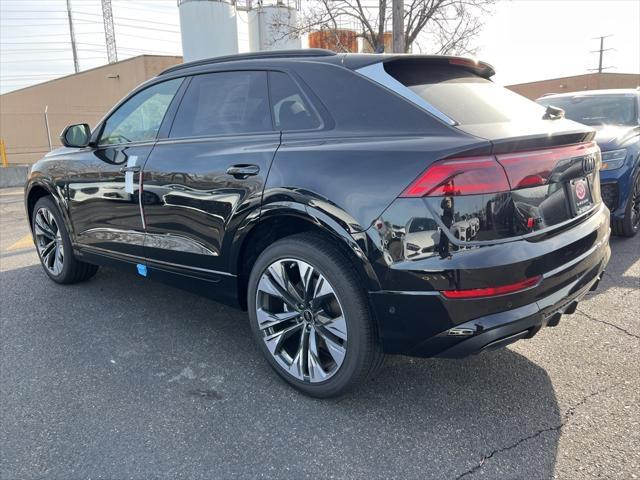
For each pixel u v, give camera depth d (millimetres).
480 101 2617
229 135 3018
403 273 2203
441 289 2156
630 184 5211
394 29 9273
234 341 3393
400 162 2229
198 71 3355
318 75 2756
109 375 2953
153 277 3516
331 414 2545
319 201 2420
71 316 3836
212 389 2791
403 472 2137
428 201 2137
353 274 2418
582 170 2639
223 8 17859
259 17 16969
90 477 2125
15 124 23844
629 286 4145
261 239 2910
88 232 3945
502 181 2154
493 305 2166
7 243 6605
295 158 2582
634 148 5320
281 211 2588
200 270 3125
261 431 2418
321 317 2580
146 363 3094
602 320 3535
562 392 2686
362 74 2619
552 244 2330
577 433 2354
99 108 26156
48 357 3182
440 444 2307
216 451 2279
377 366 2520
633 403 2562
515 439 2328
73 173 3973
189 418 2523
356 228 2299
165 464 2197
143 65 23328
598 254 2719
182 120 3334
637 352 3080
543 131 2363
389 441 2332
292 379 2721
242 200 2760
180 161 3143
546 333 3367
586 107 6520
